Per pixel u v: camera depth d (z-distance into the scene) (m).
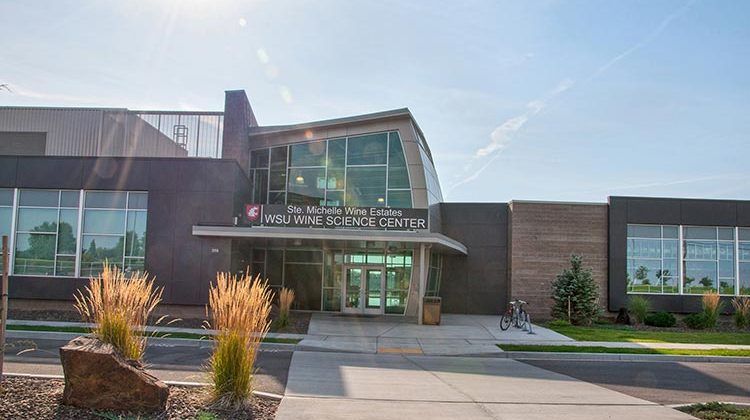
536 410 8.66
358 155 27.03
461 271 29.84
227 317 7.82
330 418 7.59
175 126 29.53
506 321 21.89
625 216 28.78
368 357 15.12
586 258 28.86
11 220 22.53
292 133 27.88
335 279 27.12
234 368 7.57
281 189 27.70
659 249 28.86
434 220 27.61
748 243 28.97
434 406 8.72
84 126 28.97
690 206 28.91
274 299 27.19
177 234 22.14
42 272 22.34
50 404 7.00
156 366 11.76
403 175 26.31
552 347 17.02
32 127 28.91
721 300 28.39
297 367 12.52
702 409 8.95
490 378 12.03
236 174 22.59
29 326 17.88
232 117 27.72
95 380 6.97
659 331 22.77
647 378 12.59
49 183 22.55
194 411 7.20
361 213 22.48
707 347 17.62
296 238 22.22
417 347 17.11
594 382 11.86
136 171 22.50
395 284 26.55
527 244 28.89
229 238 22.00
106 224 22.47
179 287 21.83
